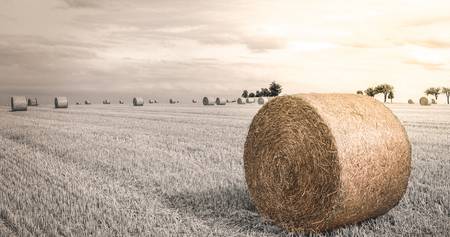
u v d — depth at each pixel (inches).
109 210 279.4
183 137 663.8
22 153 519.2
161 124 907.4
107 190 334.6
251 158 290.5
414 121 983.0
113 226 249.4
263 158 281.3
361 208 250.4
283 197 266.5
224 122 949.8
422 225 247.8
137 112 1418.6
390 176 257.1
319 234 252.4
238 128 802.2
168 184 351.6
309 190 252.8
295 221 259.8
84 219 265.6
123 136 683.4
